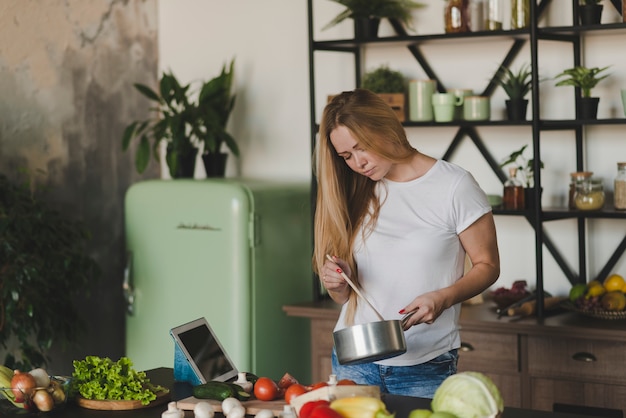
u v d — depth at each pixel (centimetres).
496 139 421
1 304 390
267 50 478
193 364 259
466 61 424
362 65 450
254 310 422
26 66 442
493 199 405
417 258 262
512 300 388
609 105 395
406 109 436
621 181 376
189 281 430
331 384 222
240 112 487
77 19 465
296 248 445
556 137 407
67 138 462
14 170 438
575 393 353
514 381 365
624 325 351
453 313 269
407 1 425
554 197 409
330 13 455
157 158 464
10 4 434
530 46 396
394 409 221
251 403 231
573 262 407
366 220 268
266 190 427
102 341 484
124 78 490
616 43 392
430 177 263
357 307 269
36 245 402
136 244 444
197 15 496
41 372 239
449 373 267
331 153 265
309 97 436
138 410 237
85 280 430
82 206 470
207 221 423
